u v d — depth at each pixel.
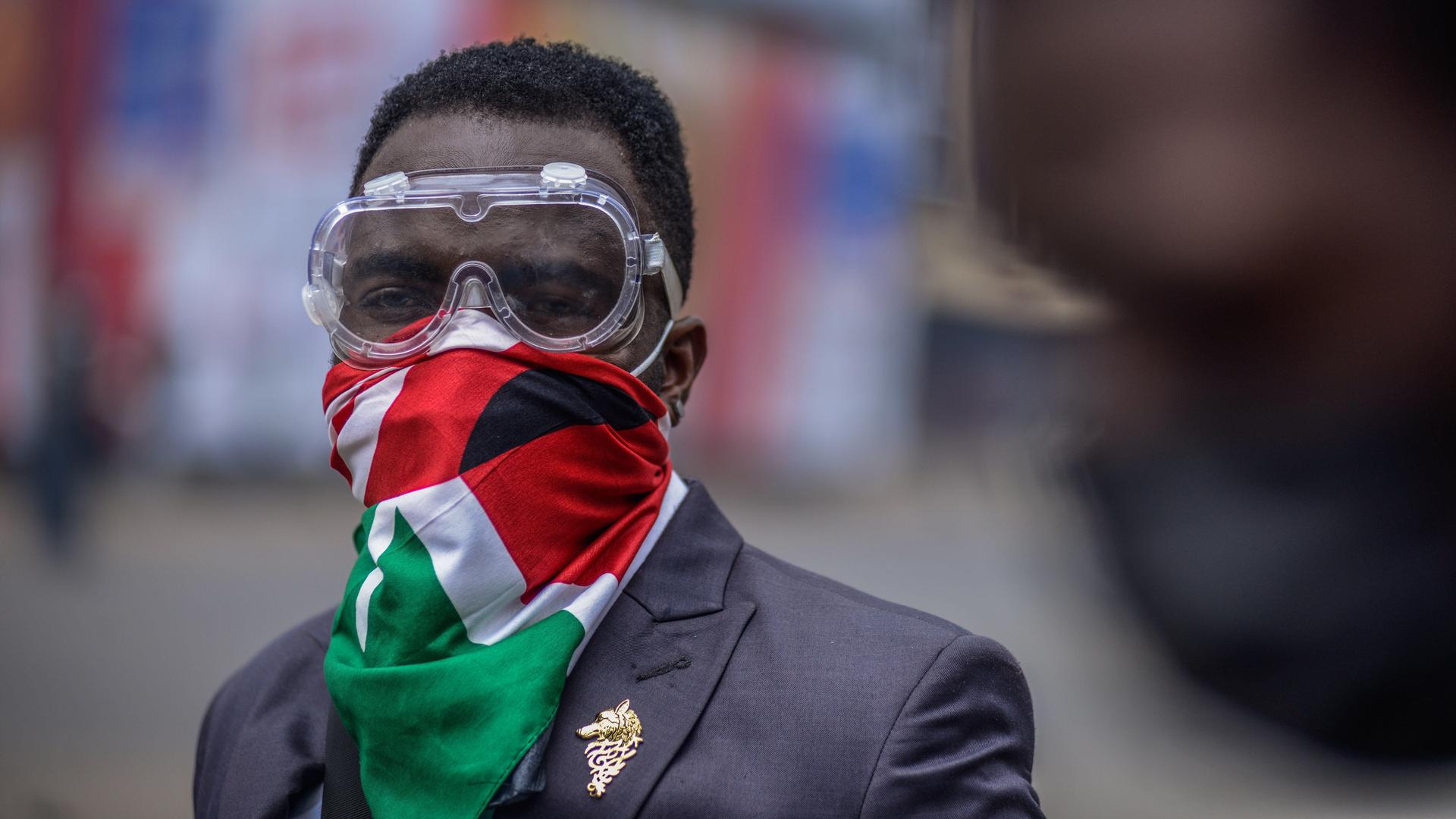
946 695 1.51
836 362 13.05
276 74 12.12
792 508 12.96
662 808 1.47
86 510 10.31
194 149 12.29
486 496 1.57
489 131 1.69
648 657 1.61
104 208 12.48
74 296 10.81
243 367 12.24
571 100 1.73
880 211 12.81
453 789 1.48
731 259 13.09
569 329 1.62
